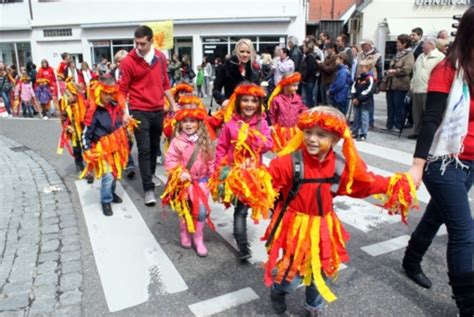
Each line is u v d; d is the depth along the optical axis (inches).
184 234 162.7
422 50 358.6
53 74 593.0
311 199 103.2
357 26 1081.4
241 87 148.9
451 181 109.8
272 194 101.2
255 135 147.2
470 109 106.0
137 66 206.7
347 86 376.2
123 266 149.7
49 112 641.0
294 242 104.1
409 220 186.7
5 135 432.1
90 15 965.2
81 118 256.7
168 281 139.5
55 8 977.5
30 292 133.1
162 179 253.3
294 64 467.2
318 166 102.7
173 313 122.9
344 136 99.4
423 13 953.5
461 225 110.3
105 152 191.9
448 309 122.4
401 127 362.3
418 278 134.4
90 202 215.6
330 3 1450.5
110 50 979.3
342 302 126.2
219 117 171.8
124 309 125.0
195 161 155.7
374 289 132.6
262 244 164.9
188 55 946.1
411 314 120.4
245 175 102.5
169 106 236.1
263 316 120.3
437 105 107.3
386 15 964.6
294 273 103.7
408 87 363.9
